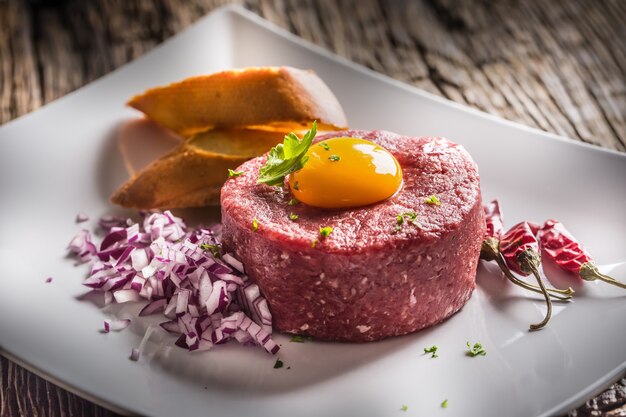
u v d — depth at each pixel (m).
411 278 0.35
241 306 0.37
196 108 0.45
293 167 0.36
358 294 0.35
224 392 0.35
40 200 0.44
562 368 0.35
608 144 0.49
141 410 0.33
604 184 0.42
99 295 0.39
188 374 0.35
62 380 0.35
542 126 0.50
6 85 0.55
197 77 0.45
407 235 0.34
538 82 0.54
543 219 0.42
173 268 0.37
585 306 0.37
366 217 0.35
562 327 0.36
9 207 0.44
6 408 0.36
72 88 0.55
